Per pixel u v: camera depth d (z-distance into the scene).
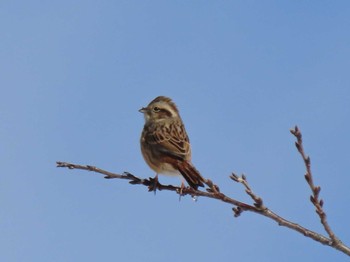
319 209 8.64
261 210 9.09
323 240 8.84
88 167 10.66
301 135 8.52
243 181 9.02
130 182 11.44
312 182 8.59
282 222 8.97
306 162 8.54
